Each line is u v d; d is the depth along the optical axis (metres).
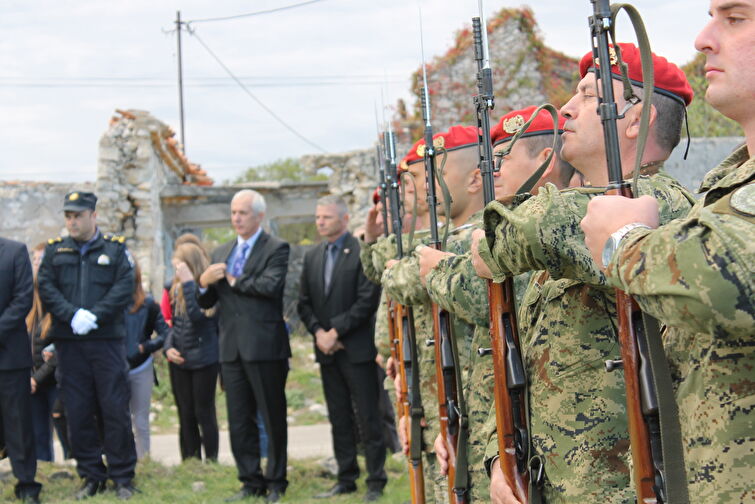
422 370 3.57
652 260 1.31
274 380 6.24
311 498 6.21
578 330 1.87
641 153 1.52
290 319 16.75
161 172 15.45
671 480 1.43
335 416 6.34
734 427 1.36
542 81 14.66
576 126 2.08
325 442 9.21
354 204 14.88
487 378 2.79
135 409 7.41
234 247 6.46
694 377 1.45
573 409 1.86
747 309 1.21
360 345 6.19
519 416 2.02
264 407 6.22
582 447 1.85
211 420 7.52
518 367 2.00
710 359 1.40
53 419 7.67
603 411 1.84
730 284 1.20
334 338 6.19
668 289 1.26
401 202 4.22
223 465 7.27
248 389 6.29
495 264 1.92
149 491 6.43
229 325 6.29
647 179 1.94
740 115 1.50
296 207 15.46
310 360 13.98
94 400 6.34
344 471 6.31
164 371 12.66
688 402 1.46
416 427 3.54
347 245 6.34
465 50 14.44
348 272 6.25
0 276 6.09
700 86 12.64
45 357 7.14
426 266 2.82
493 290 2.05
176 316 7.53
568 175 2.94
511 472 2.02
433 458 3.58
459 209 3.68
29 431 6.18
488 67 2.23
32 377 7.14
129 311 7.33
